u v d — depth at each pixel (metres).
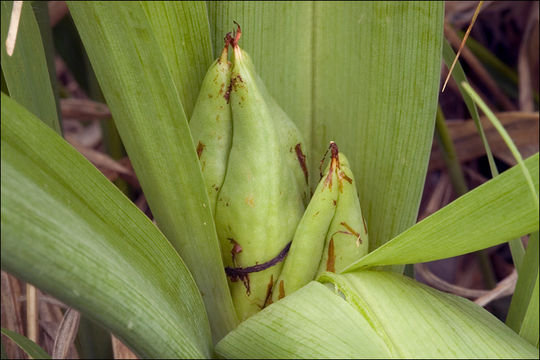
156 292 0.18
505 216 0.18
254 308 0.20
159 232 0.18
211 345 0.19
